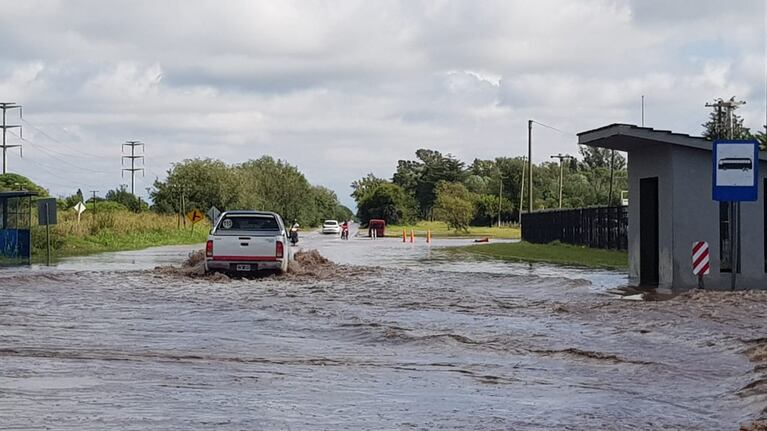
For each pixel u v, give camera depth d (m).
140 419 7.97
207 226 78.12
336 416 8.31
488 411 8.65
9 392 9.08
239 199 90.56
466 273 27.20
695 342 13.05
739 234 22.92
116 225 56.72
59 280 23.83
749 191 20.48
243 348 12.48
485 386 9.97
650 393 9.65
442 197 101.94
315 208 152.25
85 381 9.75
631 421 8.30
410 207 143.88
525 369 11.07
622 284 23.80
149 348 12.31
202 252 29.91
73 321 15.30
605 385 10.08
